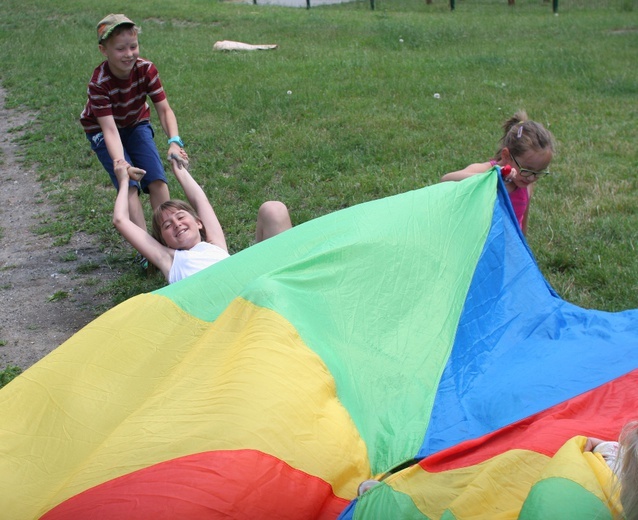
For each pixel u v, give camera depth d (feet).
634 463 6.22
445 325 12.23
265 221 16.44
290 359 9.48
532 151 14.74
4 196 26.22
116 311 11.66
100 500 7.75
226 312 10.54
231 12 63.46
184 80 39.11
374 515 7.89
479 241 13.88
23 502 8.85
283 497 7.93
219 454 8.07
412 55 45.09
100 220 23.04
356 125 30.37
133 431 8.77
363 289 11.98
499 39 51.34
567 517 6.63
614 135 28.89
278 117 32.17
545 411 9.97
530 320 13.41
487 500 7.51
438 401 10.78
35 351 15.92
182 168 17.90
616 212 20.88
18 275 19.89
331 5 79.92
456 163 25.73
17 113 36.27
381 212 13.75
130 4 64.95
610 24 57.57
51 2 64.75
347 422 9.30
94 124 18.89
